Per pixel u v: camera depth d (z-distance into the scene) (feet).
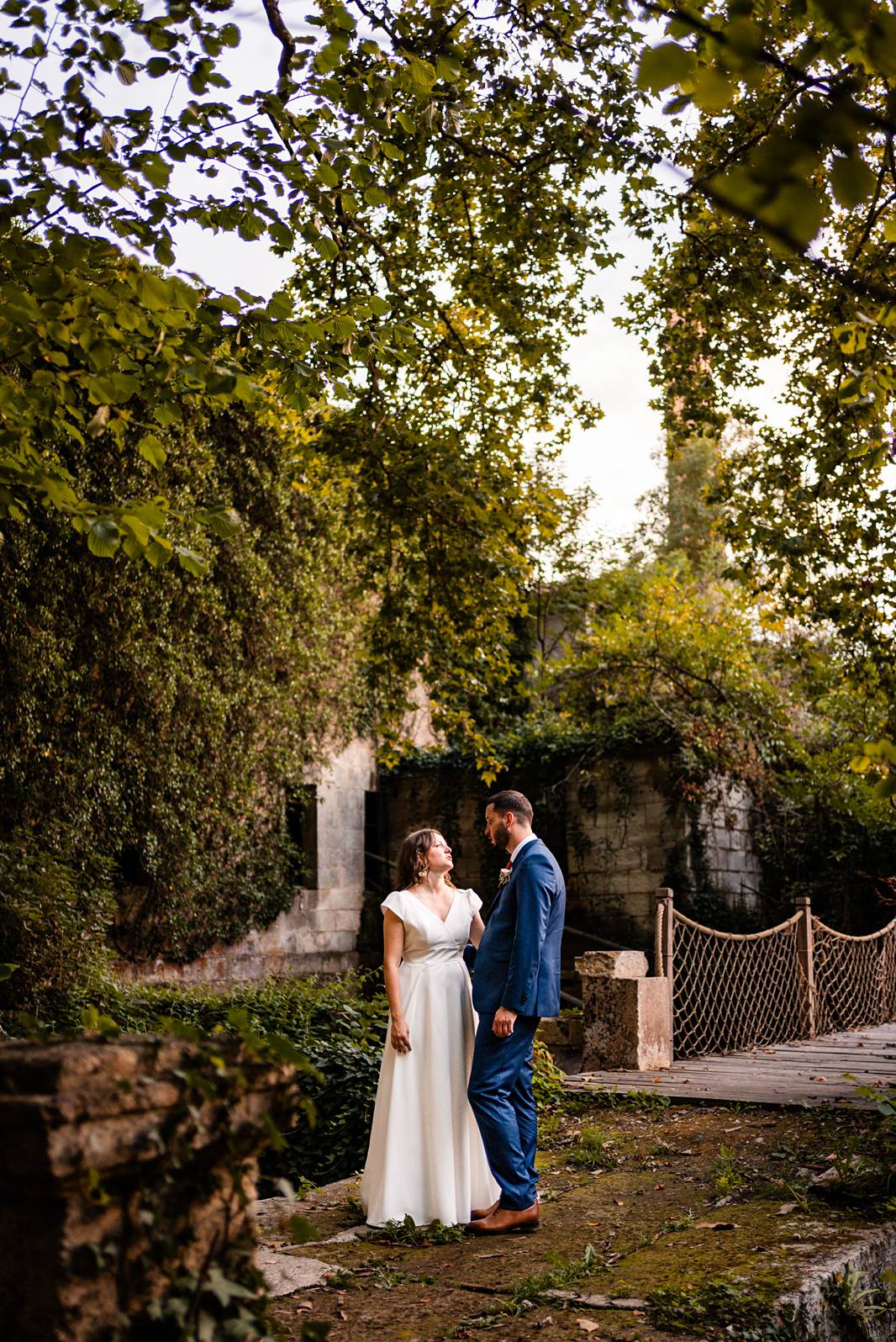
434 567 35.37
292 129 19.42
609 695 56.85
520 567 35.88
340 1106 22.71
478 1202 16.10
